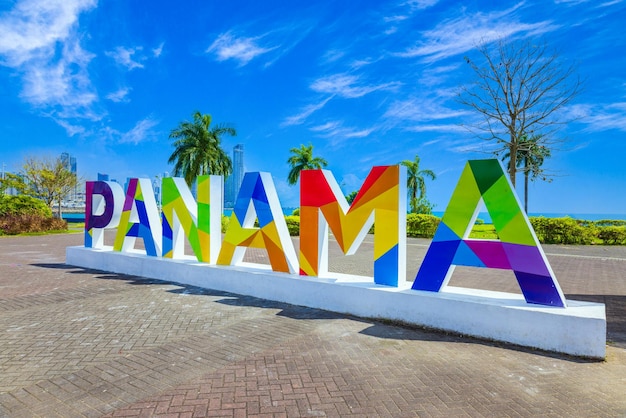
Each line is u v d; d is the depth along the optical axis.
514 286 9.62
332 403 3.67
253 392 3.89
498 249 5.64
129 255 10.62
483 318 5.41
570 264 13.71
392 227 6.58
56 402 3.71
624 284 10.02
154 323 6.22
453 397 3.78
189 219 9.50
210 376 4.26
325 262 7.69
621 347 5.29
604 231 21.50
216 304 7.41
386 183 6.66
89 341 5.40
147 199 10.51
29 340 5.45
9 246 19.30
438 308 5.77
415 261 14.52
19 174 37.97
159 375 4.30
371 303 6.40
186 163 30.25
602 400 3.74
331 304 6.89
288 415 3.46
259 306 7.26
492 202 5.71
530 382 4.11
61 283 9.41
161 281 9.60
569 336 4.82
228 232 8.86
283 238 8.06
